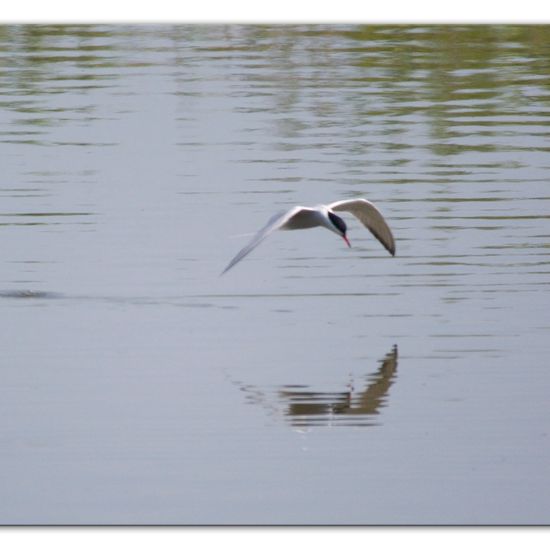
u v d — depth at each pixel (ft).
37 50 92.89
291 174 64.39
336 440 37.55
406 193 61.77
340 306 48.21
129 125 73.26
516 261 52.95
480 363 42.86
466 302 48.55
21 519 33.45
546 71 86.43
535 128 73.20
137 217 57.98
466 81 83.92
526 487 35.12
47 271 51.37
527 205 60.08
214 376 41.75
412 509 34.04
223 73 85.97
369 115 76.02
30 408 39.40
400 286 50.34
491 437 37.70
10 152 67.92
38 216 58.03
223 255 53.47
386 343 44.60
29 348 44.04
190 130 72.13
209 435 37.76
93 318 46.78
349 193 61.52
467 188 62.59
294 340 44.83
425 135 71.92
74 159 66.80
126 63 88.84
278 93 80.64
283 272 52.03
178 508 33.99
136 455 36.63
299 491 34.78
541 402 39.86
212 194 61.21
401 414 39.14
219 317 47.01
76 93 80.28
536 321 46.55
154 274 51.31
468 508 34.22
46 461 36.27
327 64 88.48
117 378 41.57
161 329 45.80
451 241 55.42
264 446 37.17
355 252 54.75
